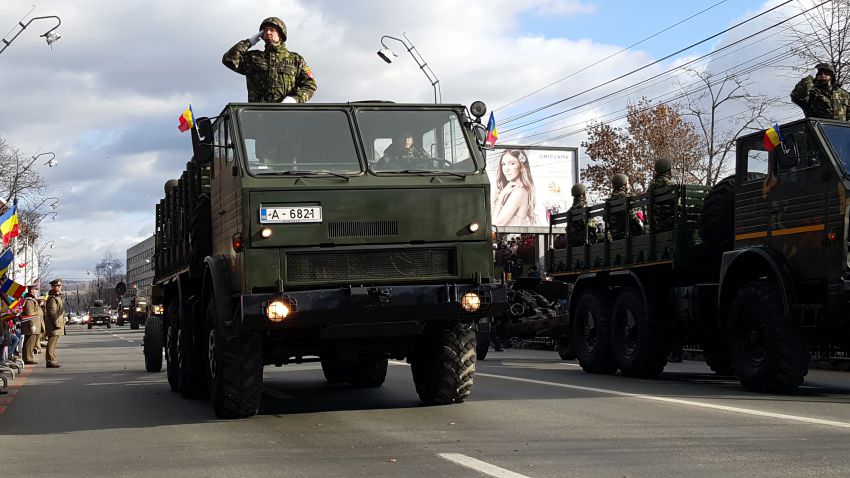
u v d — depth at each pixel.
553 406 9.91
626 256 14.32
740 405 9.74
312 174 8.96
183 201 12.27
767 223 11.25
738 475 5.96
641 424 8.39
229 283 9.33
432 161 9.40
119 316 85.81
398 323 9.05
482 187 9.30
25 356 21.91
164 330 14.16
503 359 19.83
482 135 9.73
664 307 13.80
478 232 9.23
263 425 9.02
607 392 11.39
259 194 8.78
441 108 9.65
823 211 10.37
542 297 19.84
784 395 10.88
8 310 16.73
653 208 13.63
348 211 8.94
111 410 10.84
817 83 12.07
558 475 6.08
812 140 10.59
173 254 13.33
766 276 11.47
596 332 15.04
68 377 17.00
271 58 10.51
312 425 8.92
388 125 9.43
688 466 6.30
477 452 7.06
